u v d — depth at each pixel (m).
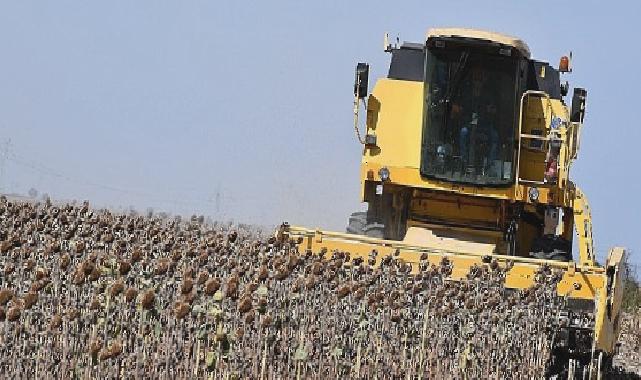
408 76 55.97
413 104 55.09
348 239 51.38
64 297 33.66
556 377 45.28
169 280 37.47
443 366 42.03
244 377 32.53
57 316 30.20
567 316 46.28
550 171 53.59
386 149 54.81
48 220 49.38
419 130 54.69
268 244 49.00
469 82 54.66
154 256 45.00
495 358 44.41
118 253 43.28
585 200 54.06
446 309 44.66
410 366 40.75
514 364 44.47
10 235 43.88
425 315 43.12
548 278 47.00
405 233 55.59
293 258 40.44
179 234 51.75
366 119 55.22
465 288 46.78
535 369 44.53
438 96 54.62
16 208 50.91
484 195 54.09
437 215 55.50
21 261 38.16
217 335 31.70
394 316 41.62
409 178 54.44
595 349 44.41
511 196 54.16
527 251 56.41
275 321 36.28
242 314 34.78
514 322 45.53
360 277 47.41
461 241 54.41
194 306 32.97
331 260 48.59
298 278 40.94
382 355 40.16
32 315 31.55
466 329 44.44
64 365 28.69
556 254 52.16
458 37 53.53
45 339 30.14
